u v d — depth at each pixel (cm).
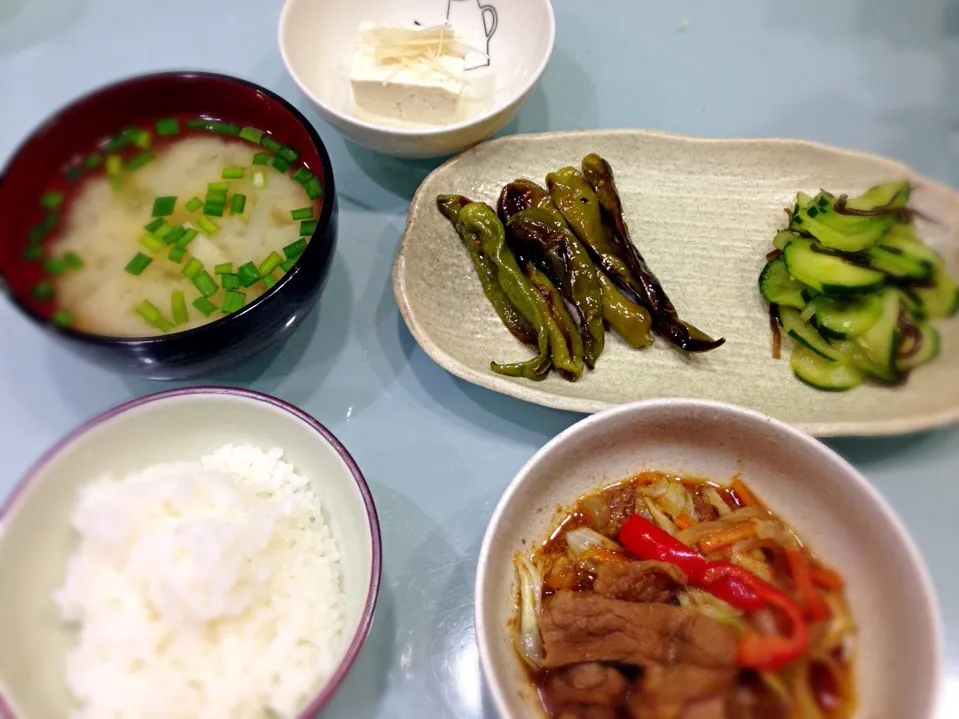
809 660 22
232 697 21
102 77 35
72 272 27
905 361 28
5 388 28
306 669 22
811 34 37
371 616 20
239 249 28
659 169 33
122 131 29
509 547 23
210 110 30
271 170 29
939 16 37
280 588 23
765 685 22
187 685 21
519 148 32
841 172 32
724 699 21
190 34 37
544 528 25
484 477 27
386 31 32
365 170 34
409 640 24
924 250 29
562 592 22
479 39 35
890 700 21
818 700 22
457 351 29
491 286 30
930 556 25
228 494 23
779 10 38
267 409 24
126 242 28
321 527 24
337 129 31
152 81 28
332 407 28
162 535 22
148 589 22
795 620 22
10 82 35
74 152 28
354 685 23
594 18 38
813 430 26
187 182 29
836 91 36
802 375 28
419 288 29
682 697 21
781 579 23
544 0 32
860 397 28
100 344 23
